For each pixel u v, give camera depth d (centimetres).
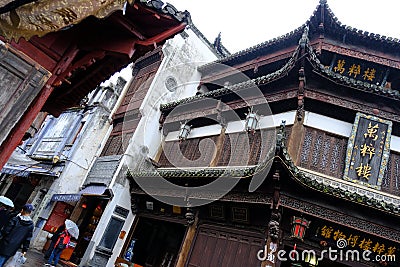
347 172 1125
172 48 2050
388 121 1174
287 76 1280
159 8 555
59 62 580
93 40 601
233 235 1134
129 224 1633
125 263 1493
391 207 906
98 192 1645
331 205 967
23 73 479
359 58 1353
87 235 1753
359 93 1223
